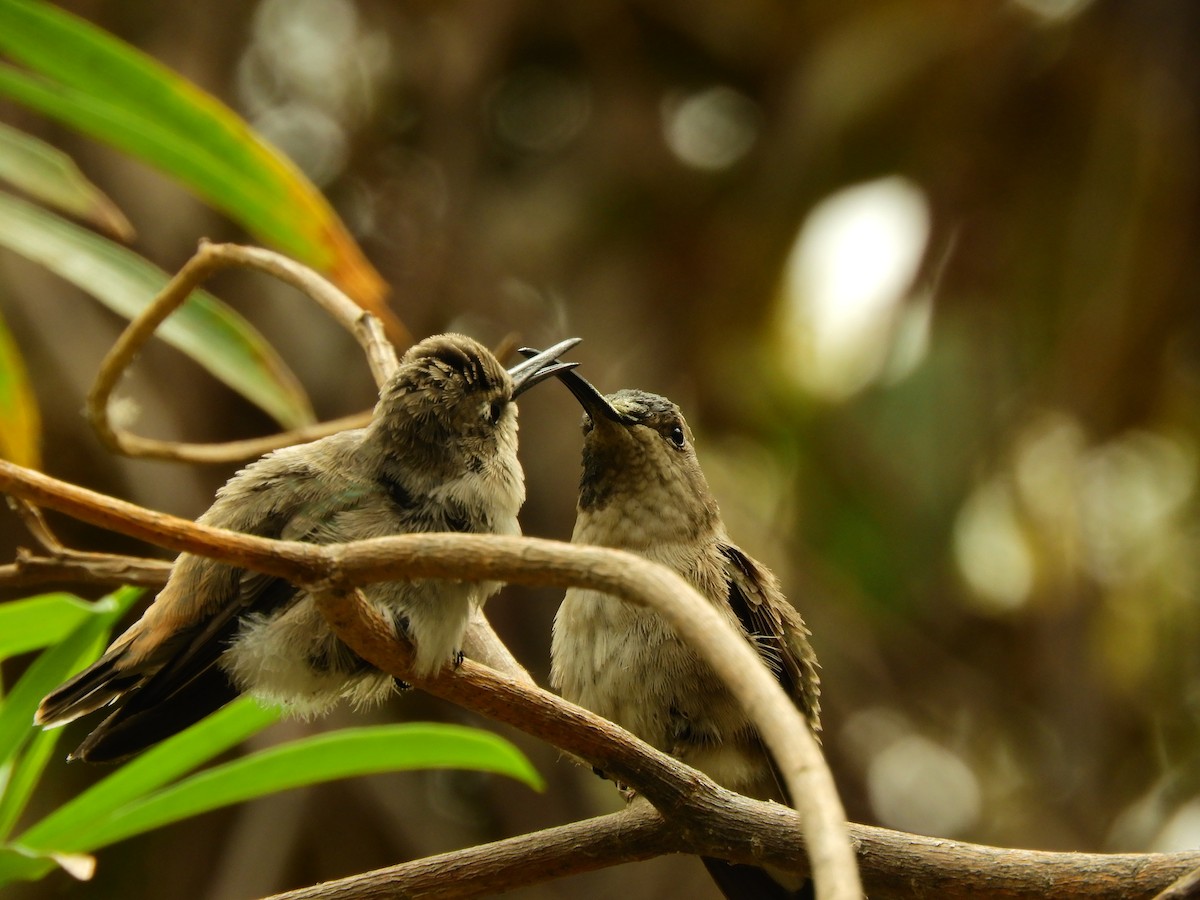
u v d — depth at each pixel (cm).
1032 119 1264
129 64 621
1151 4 1227
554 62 1424
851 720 1184
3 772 550
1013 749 1212
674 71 1395
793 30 1329
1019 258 1249
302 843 1117
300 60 1337
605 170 1345
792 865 502
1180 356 1238
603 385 1255
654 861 1127
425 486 554
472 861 514
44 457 1100
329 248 643
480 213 1311
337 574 391
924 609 1239
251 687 534
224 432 1148
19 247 644
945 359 1232
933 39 1258
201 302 648
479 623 586
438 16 1314
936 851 487
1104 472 1255
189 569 527
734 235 1298
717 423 1302
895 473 1224
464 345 587
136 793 561
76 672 552
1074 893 467
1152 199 1209
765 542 1207
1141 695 1213
